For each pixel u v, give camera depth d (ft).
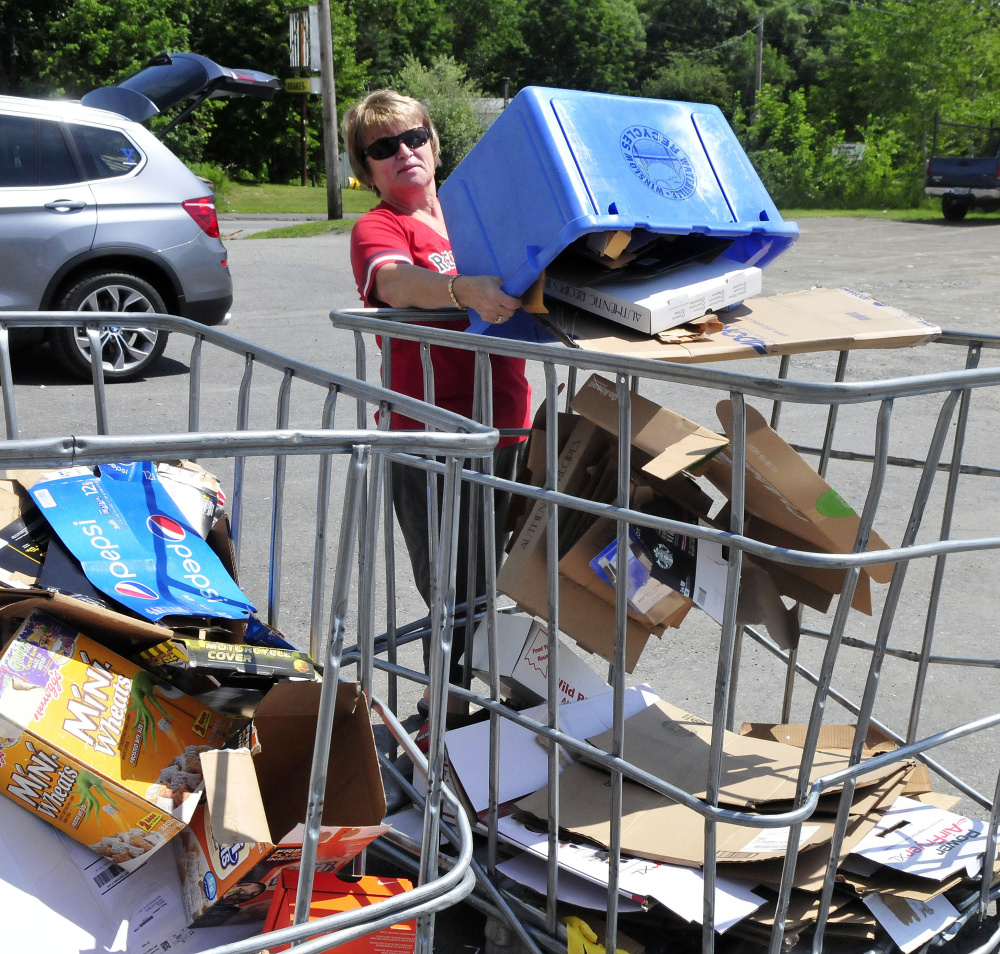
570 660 8.06
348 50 142.51
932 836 6.61
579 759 7.25
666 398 23.00
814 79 259.39
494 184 7.34
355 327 7.54
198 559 6.38
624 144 7.24
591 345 6.77
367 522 5.20
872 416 22.03
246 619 6.13
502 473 8.91
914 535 5.59
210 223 23.80
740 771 6.84
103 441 3.63
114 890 4.92
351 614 12.46
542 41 239.30
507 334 7.78
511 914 6.49
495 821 6.64
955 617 12.85
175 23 102.22
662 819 6.53
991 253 53.11
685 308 7.11
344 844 4.86
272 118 137.59
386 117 8.57
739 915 5.78
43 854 4.83
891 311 7.71
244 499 16.15
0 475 6.56
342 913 4.36
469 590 7.80
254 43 134.51
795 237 7.93
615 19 241.55
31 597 5.13
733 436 5.34
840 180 107.55
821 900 5.86
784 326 7.40
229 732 5.49
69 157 22.17
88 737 4.88
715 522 6.85
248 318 31.35
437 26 183.32
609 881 5.99
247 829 4.51
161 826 4.85
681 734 7.34
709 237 7.77
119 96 24.77
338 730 5.28
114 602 5.62
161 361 25.59
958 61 115.14
